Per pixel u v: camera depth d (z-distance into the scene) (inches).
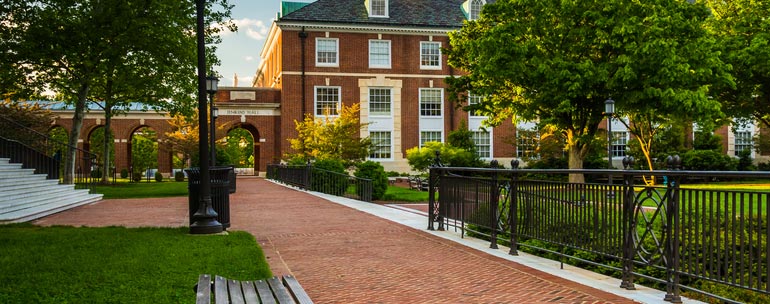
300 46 1653.5
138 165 1977.1
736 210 224.8
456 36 1122.0
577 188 295.4
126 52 990.4
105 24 935.0
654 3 897.5
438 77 1729.8
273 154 1679.4
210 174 467.8
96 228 479.8
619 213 264.8
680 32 901.8
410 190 1142.3
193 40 1057.5
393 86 1702.8
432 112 1732.3
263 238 431.2
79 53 921.5
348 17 1676.9
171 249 355.3
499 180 374.3
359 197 862.5
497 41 925.8
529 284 266.8
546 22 933.8
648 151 1251.8
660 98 890.1
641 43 869.8
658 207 240.1
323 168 1019.9
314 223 526.3
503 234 384.8
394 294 250.2
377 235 443.2
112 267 293.6
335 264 322.7
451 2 1811.0
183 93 1144.8
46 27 885.8
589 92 922.7
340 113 1400.1
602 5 892.6
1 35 902.4
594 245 282.7
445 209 465.1
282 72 1642.5
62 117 1721.2
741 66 1039.6
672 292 234.2
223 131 1610.5
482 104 1090.1
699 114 890.7
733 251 207.5
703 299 273.0
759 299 265.6
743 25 1078.4
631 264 255.4
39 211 593.0
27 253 336.8
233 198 849.5
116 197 914.7
